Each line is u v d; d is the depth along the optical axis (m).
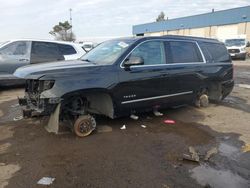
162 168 4.07
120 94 5.43
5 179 3.72
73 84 4.88
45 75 4.74
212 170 4.04
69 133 5.40
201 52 7.07
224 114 6.98
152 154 4.54
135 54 5.67
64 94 4.79
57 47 10.53
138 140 5.13
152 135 5.40
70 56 10.62
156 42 6.10
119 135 5.36
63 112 5.14
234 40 29.72
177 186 3.60
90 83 5.03
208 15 49.56
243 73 16.41
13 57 9.74
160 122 6.21
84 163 4.20
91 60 5.92
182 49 6.64
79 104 5.26
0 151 4.59
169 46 6.33
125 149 4.72
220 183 3.69
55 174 3.87
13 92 9.63
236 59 28.94
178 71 6.35
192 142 5.09
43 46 10.30
